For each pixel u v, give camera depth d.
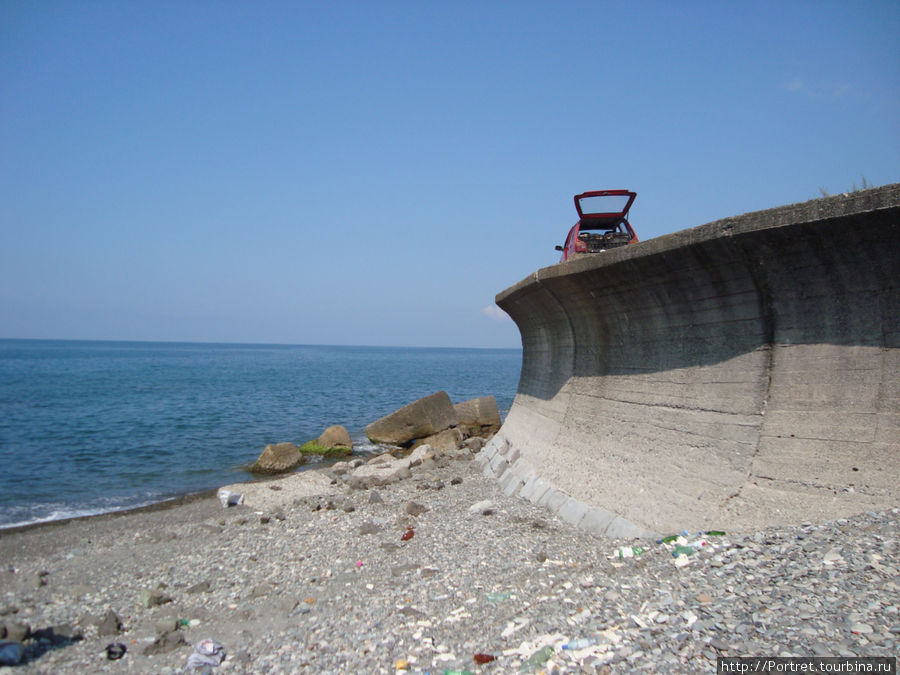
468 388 57.94
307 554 9.49
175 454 22.47
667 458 8.67
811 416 6.81
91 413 34.09
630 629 5.18
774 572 5.58
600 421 10.88
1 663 5.89
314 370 92.12
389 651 5.75
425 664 5.39
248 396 46.00
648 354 9.70
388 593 7.50
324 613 7.04
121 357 137.75
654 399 9.34
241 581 8.45
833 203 6.03
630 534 8.32
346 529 10.84
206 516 12.93
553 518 10.30
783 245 6.70
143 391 49.03
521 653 5.25
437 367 112.25
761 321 7.42
